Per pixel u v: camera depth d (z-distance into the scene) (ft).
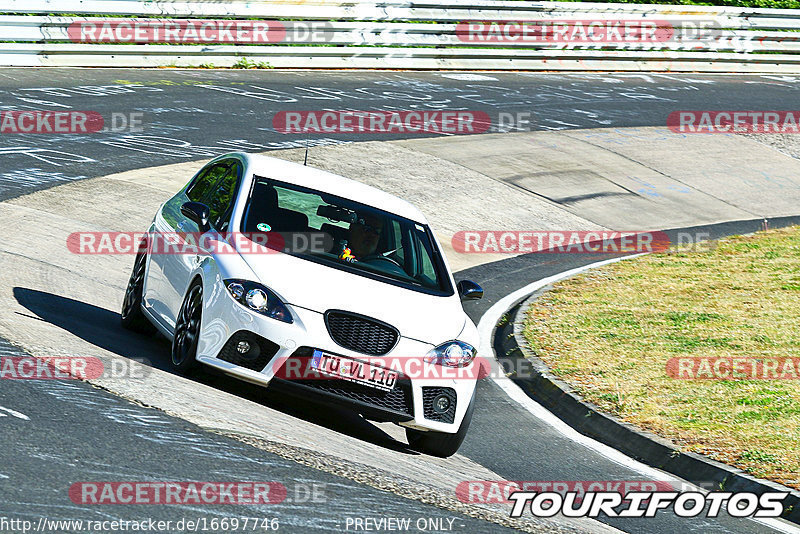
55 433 64.95
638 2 377.91
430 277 93.76
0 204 147.23
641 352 127.54
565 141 255.50
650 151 259.39
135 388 78.18
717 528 78.38
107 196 163.84
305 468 69.10
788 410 106.73
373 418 82.94
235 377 81.76
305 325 80.79
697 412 105.29
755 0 416.67
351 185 101.40
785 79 373.81
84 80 238.27
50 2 241.14
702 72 368.07
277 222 91.35
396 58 307.99
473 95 288.92
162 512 56.49
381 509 64.54
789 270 178.70
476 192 209.77
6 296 101.35
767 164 265.54
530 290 160.66
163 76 255.70
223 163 104.63
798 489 85.30
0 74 229.04
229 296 82.28
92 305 111.75
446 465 83.92
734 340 134.92
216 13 271.28
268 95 253.03
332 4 290.97
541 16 331.57
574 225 203.21
